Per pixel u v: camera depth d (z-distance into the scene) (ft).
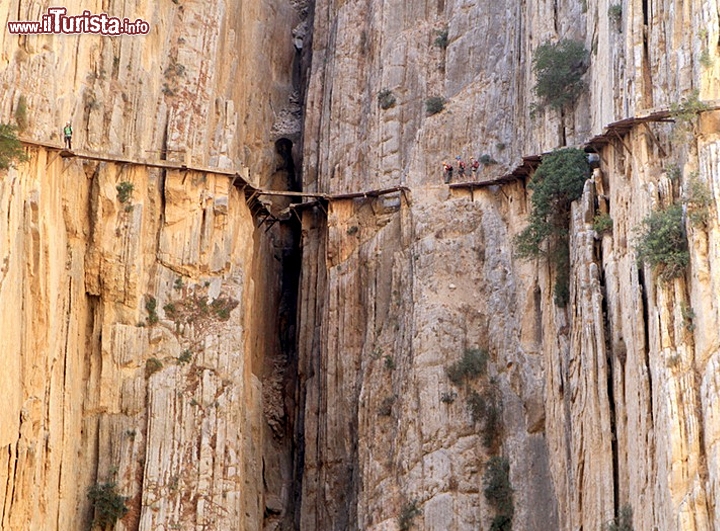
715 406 103.04
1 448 124.98
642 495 111.96
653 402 110.52
